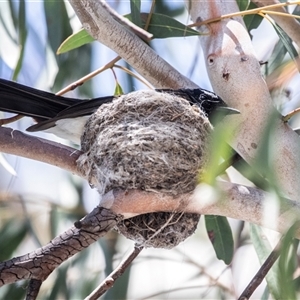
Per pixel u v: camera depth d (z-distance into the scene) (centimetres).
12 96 912
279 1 1080
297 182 814
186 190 764
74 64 1238
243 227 1241
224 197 753
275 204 686
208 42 928
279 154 825
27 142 816
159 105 837
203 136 821
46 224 1250
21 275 623
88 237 670
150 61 951
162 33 970
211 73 905
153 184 753
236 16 930
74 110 921
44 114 930
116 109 837
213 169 684
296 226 714
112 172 762
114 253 1199
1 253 1202
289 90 983
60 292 1169
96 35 909
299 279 893
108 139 794
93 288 1166
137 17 986
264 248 954
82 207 1249
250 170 891
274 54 1090
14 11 1198
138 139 779
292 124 1030
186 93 953
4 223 1223
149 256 1202
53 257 638
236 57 888
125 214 745
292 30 1009
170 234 795
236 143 865
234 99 873
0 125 897
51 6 1212
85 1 866
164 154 768
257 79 872
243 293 792
